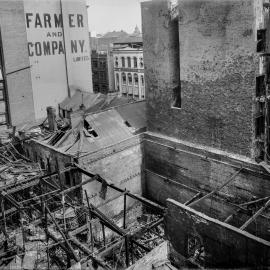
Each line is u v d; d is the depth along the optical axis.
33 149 27.39
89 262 16.62
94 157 23.53
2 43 34.19
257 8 18.19
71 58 41.12
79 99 39.09
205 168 23.33
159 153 26.56
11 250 18.97
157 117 26.30
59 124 31.69
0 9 33.44
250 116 20.02
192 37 21.80
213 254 16.36
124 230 17.08
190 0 21.17
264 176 19.77
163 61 24.36
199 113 22.98
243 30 18.92
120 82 53.75
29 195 24.84
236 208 21.75
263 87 19.73
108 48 56.12
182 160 24.86
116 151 25.00
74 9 40.47
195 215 16.67
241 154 21.17
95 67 58.00
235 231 14.95
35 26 36.78
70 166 22.38
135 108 30.42
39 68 37.91
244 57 19.31
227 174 21.95
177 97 25.23
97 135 26.11
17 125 36.47
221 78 20.91
